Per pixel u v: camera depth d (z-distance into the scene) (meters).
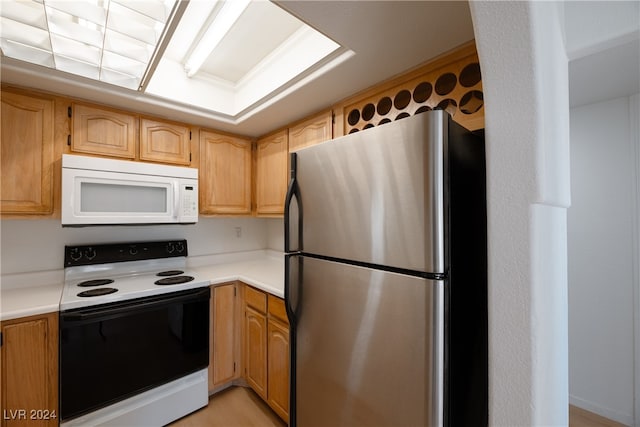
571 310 1.88
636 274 1.65
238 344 2.13
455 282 0.84
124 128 1.91
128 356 1.61
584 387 1.83
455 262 0.84
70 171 1.60
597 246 1.78
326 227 1.09
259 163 2.55
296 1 0.98
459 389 0.85
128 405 1.62
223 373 2.04
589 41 0.75
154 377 1.70
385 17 1.06
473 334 0.94
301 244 1.22
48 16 1.21
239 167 2.49
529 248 0.55
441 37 1.18
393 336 0.86
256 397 2.04
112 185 1.76
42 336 1.39
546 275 0.60
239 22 1.47
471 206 0.95
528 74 0.53
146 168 1.87
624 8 0.71
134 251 2.15
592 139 1.79
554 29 0.66
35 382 1.37
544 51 0.56
